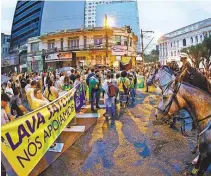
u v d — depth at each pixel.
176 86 4.14
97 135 6.63
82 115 9.21
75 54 39.81
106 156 5.17
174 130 6.92
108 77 8.91
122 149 5.55
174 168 4.52
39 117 4.59
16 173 3.62
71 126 7.59
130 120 8.30
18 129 3.82
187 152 5.27
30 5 86.75
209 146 3.29
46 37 45.25
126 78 11.09
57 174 4.40
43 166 4.73
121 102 11.02
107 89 8.75
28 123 4.14
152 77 11.59
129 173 4.37
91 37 40.66
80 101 10.16
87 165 4.75
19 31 92.75
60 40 43.28
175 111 4.41
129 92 11.73
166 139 6.17
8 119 4.25
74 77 11.75
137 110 10.07
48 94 7.05
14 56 60.12
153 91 17.06
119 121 8.19
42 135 4.62
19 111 5.51
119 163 4.81
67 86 9.27
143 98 13.55
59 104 5.91
